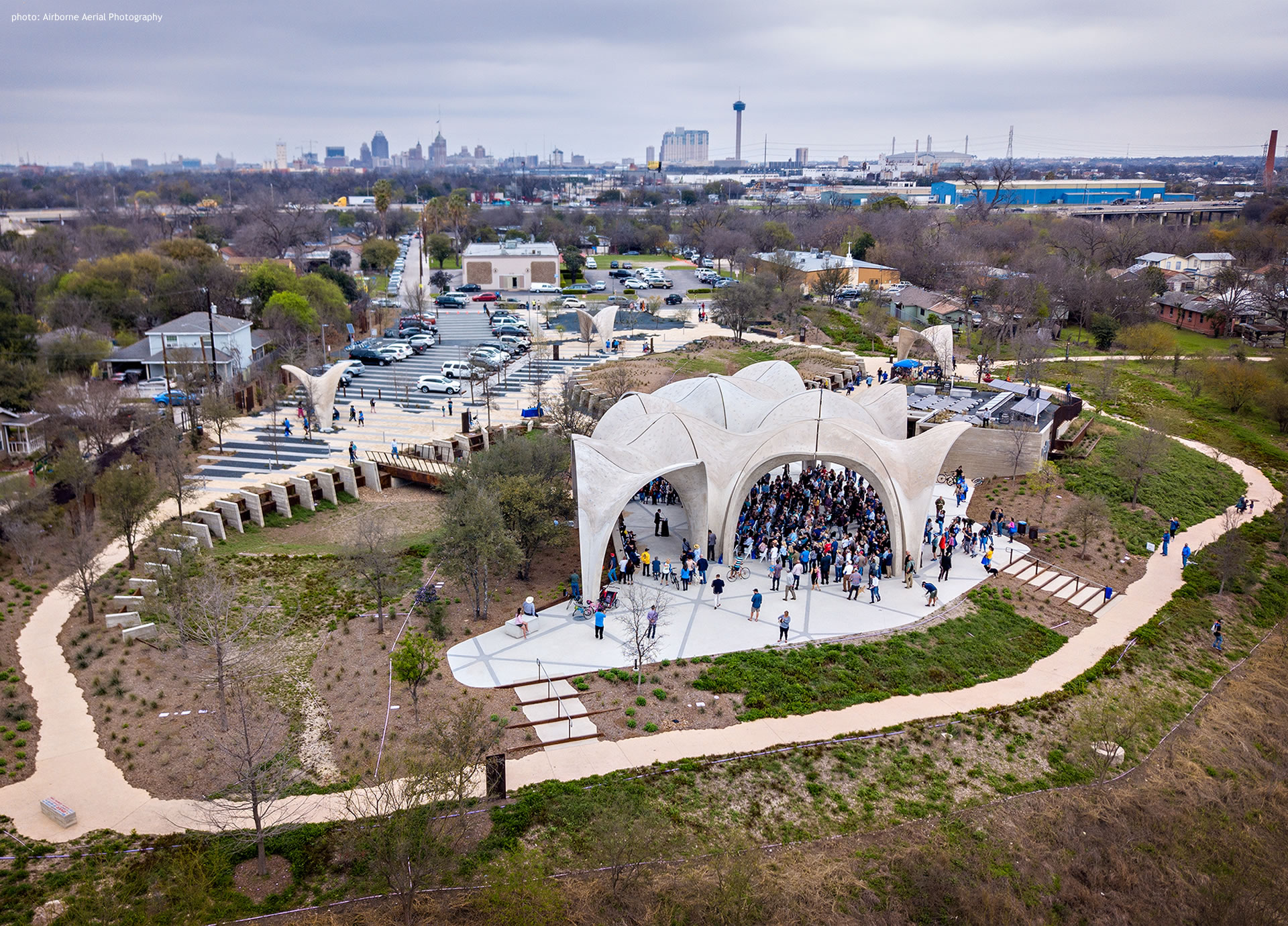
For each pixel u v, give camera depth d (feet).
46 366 236.43
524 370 289.33
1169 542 171.94
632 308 391.65
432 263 542.16
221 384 237.66
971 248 494.18
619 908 78.84
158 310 316.81
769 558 146.41
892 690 114.01
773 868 85.05
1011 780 101.19
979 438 195.42
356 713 104.58
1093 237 540.52
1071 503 182.29
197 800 90.07
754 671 114.62
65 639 120.06
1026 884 87.61
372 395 263.08
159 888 78.89
